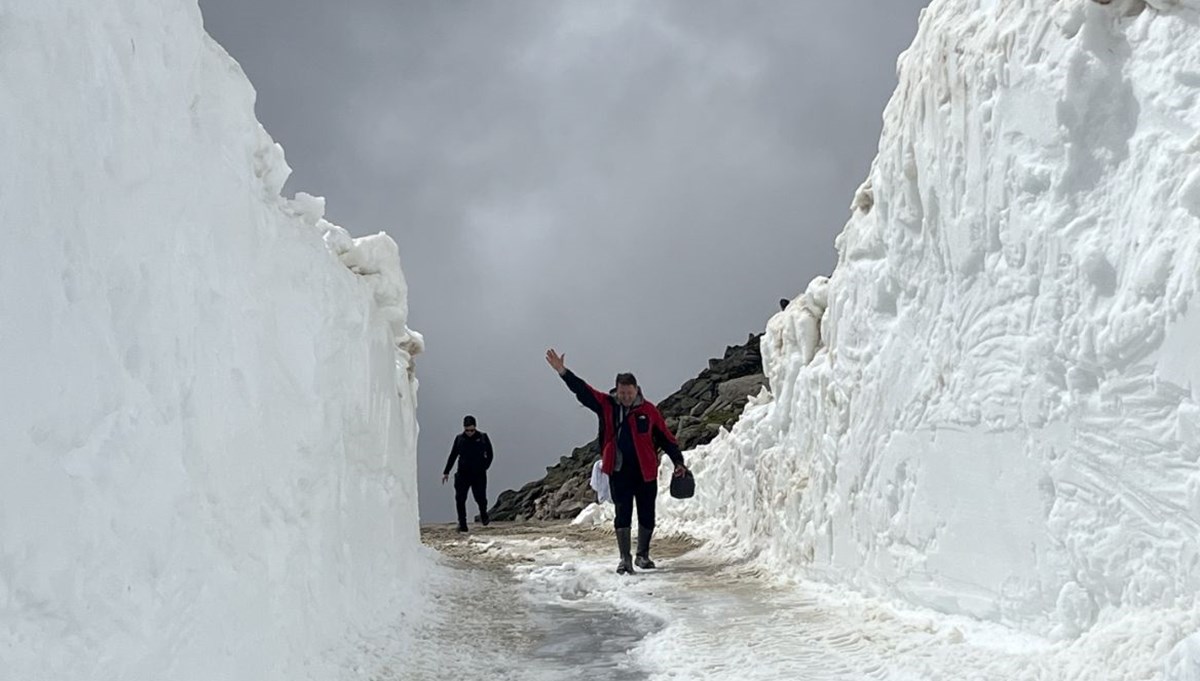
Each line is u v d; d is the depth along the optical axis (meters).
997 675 4.21
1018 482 4.82
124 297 3.08
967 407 5.29
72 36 2.92
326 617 5.11
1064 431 4.46
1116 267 4.19
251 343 4.30
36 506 2.52
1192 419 3.76
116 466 2.87
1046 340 4.58
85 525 2.69
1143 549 4.01
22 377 2.54
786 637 5.65
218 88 4.29
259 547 4.14
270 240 4.88
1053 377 4.55
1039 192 4.68
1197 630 3.46
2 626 2.38
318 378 5.36
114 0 3.21
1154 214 4.01
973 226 5.20
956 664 4.53
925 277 5.86
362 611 5.88
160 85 3.53
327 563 5.32
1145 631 3.72
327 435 5.49
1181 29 4.13
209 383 3.74
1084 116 4.45
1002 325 4.97
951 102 5.43
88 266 2.88
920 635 5.25
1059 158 4.55
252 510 4.15
